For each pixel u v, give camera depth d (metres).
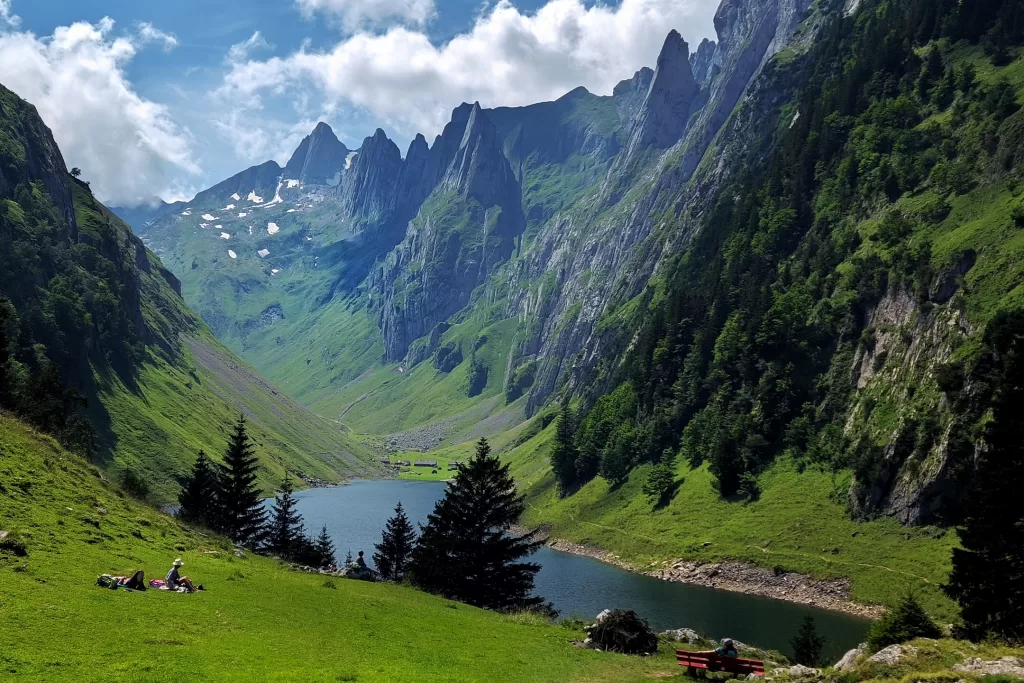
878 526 115.12
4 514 37.28
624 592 113.56
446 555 72.00
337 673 24.70
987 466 51.09
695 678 30.03
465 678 26.70
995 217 136.75
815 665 63.47
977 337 117.31
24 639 22.86
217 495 100.06
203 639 26.97
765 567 117.25
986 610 49.28
